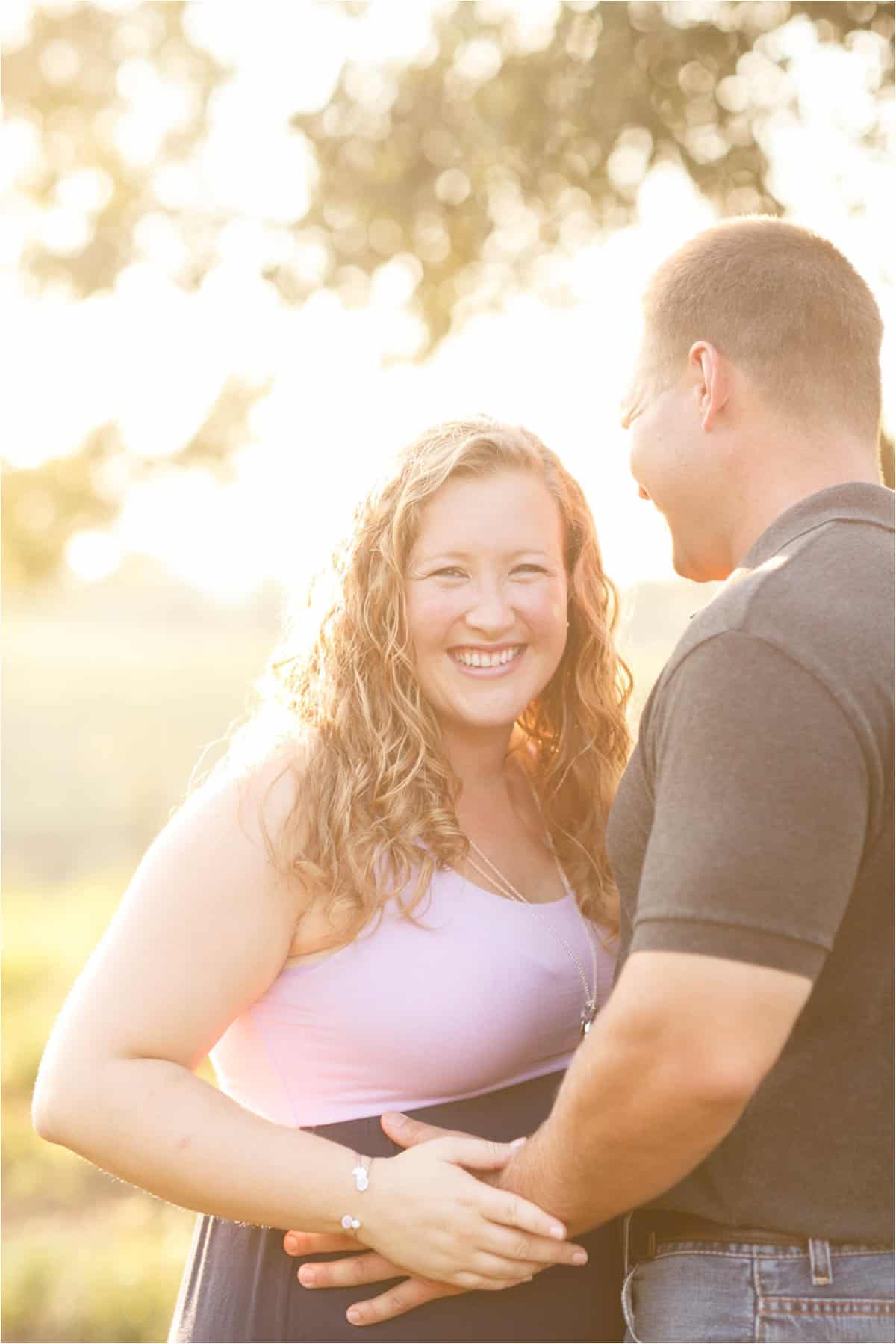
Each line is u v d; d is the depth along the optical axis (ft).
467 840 8.77
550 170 17.72
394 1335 8.20
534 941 8.82
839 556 7.09
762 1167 7.30
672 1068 6.46
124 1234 21.68
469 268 18.90
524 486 8.97
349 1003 8.38
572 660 9.86
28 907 54.65
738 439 8.00
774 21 16.46
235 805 8.25
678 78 16.97
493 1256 7.71
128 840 74.84
